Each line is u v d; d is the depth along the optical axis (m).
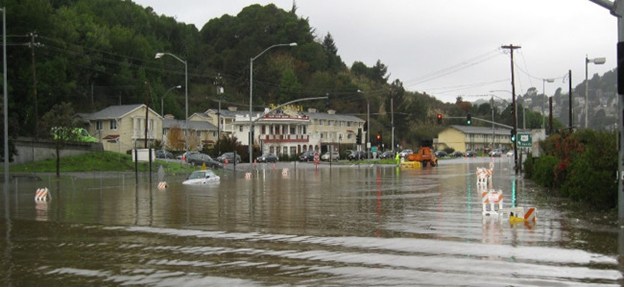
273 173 55.81
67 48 83.62
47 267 11.01
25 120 70.56
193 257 11.87
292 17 153.25
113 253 12.38
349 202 23.98
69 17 94.88
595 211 19.55
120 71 100.12
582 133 27.69
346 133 123.81
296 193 29.39
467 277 9.81
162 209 21.58
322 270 10.52
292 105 115.19
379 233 14.96
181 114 110.88
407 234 14.73
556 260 11.20
